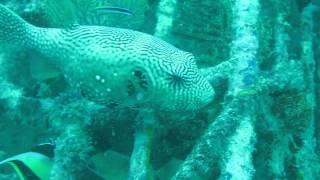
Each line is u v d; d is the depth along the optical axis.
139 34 0.81
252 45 0.91
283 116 0.99
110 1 0.95
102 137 0.94
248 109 0.83
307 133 1.04
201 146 0.77
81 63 0.80
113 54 0.77
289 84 0.94
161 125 0.89
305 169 1.02
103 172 0.92
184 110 0.82
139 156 0.83
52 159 0.94
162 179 0.91
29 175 0.89
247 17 0.95
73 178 0.89
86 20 0.95
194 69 0.80
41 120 1.03
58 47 0.85
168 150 0.93
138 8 0.99
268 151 0.98
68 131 0.92
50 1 0.96
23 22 0.92
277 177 0.97
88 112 0.93
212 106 0.93
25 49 1.00
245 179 0.73
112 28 0.82
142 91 0.79
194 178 0.74
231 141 0.77
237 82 0.86
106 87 0.79
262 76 0.92
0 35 0.95
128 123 0.91
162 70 0.76
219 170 0.77
